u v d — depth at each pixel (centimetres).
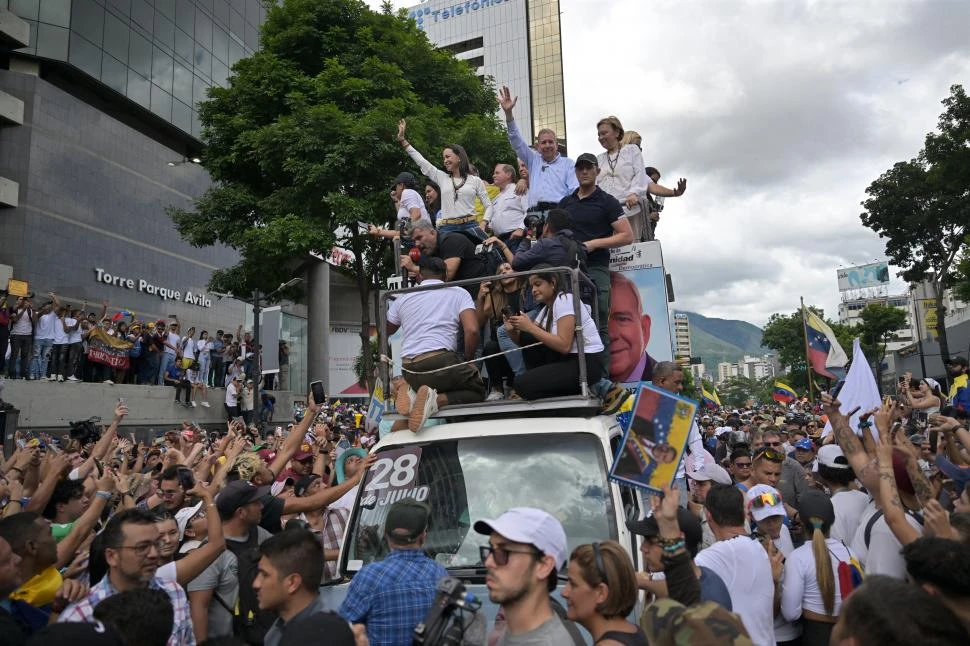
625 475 319
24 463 575
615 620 264
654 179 1089
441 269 524
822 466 505
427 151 1639
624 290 664
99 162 2734
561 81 7556
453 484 435
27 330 1770
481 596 378
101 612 249
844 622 193
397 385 495
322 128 1634
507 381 547
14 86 2430
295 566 305
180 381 2231
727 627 185
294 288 2223
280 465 511
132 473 615
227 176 1886
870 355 5688
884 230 3456
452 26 8050
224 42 3538
